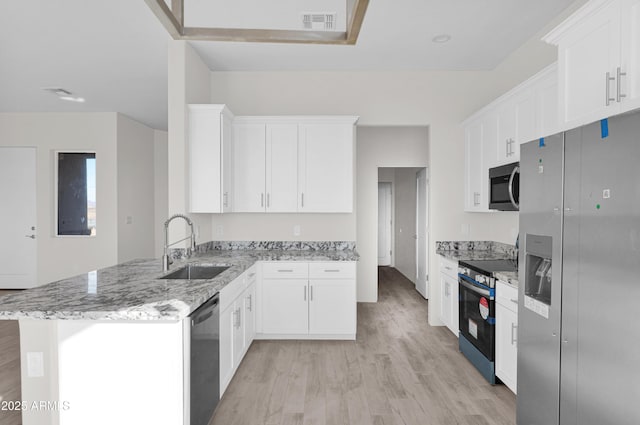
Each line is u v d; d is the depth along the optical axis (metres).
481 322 2.94
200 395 1.96
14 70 4.03
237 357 2.86
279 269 3.62
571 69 1.95
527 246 2.05
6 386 2.75
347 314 3.64
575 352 1.65
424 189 5.56
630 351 1.36
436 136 4.19
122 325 1.76
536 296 2.04
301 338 3.71
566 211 1.72
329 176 3.88
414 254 6.51
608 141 1.46
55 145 5.81
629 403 1.36
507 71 3.82
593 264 1.54
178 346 1.75
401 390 2.71
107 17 2.92
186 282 2.30
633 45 1.54
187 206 3.43
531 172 2.01
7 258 5.83
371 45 3.52
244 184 3.88
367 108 4.18
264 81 4.16
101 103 5.32
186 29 1.53
